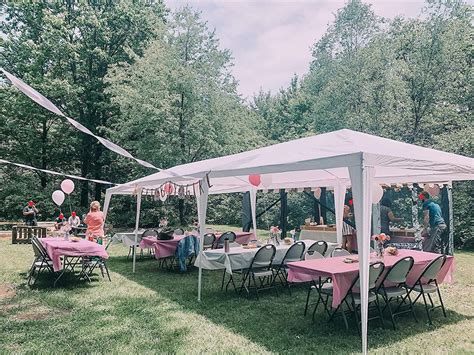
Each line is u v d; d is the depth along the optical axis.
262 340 4.19
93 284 6.91
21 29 19.75
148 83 16.31
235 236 8.95
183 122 17.05
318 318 4.96
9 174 20.05
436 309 5.41
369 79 16.75
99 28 19.25
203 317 4.99
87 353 3.83
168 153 16.31
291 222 19.06
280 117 31.23
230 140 17.33
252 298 6.01
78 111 20.44
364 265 3.76
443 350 3.91
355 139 5.08
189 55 17.83
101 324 4.70
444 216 9.34
